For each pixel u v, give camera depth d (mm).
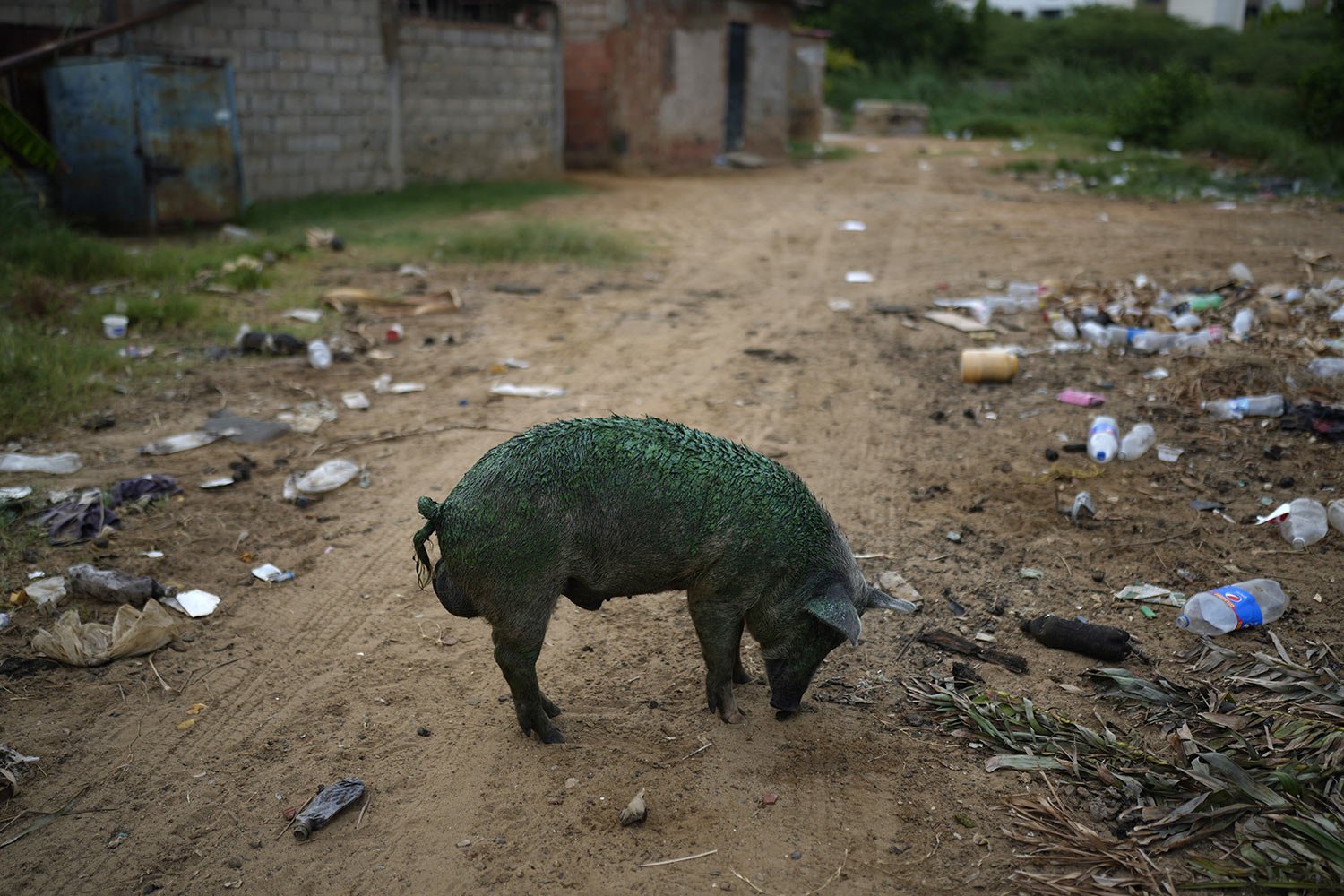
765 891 3326
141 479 6164
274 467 6641
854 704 4328
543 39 20656
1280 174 21094
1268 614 4812
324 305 10469
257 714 4273
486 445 7051
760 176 23031
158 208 13414
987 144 30141
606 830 3609
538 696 3990
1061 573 5398
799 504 3820
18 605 4938
